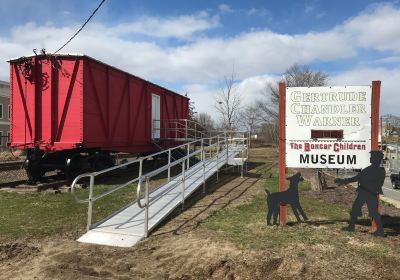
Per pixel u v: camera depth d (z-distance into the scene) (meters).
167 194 10.64
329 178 17.77
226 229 7.75
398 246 6.71
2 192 12.19
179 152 22.62
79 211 9.62
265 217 8.73
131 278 5.64
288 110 8.05
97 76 14.64
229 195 11.75
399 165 30.75
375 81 7.80
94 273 5.82
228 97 43.19
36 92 14.02
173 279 5.59
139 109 18.20
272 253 6.32
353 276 5.51
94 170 15.13
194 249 6.63
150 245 6.96
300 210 8.10
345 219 8.57
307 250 6.46
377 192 7.36
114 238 7.33
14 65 14.40
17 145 14.29
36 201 10.84
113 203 10.57
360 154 7.86
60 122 13.85
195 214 9.13
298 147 8.03
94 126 14.45
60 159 14.65
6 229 7.98
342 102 7.89
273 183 14.53
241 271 5.76
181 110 24.61
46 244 7.09
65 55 13.67
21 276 5.75
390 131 58.62
